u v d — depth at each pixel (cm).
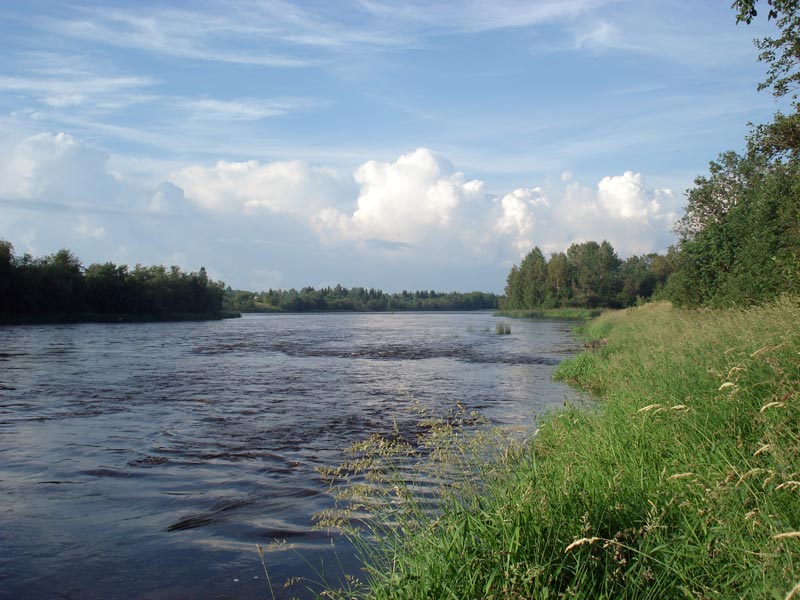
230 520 642
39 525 631
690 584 343
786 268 1470
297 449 980
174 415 1303
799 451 417
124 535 602
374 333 5503
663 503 430
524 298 13038
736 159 3059
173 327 6606
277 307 18550
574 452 603
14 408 1375
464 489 525
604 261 11469
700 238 2688
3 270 6756
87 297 8238
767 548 333
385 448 608
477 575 348
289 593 466
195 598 464
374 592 398
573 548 364
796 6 1243
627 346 2044
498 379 1953
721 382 659
